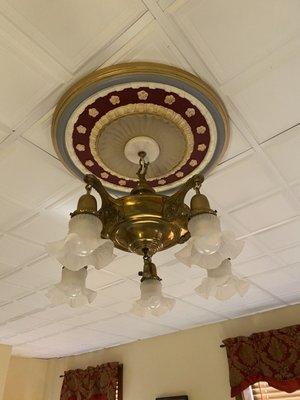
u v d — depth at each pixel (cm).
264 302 330
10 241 216
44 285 278
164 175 152
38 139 145
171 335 411
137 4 103
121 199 114
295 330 315
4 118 136
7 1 100
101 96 122
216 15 106
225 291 122
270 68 121
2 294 294
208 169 157
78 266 100
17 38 109
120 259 241
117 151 141
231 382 330
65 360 510
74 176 163
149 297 122
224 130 138
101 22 107
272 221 205
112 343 450
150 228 114
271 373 312
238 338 344
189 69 121
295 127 144
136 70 116
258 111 137
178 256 104
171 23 108
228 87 127
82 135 135
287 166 164
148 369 410
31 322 371
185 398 361
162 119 130
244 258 246
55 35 109
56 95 127
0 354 436
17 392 486
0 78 121
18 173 163
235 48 115
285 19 107
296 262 254
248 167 164
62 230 206
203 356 372
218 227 103
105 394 417
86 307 331
